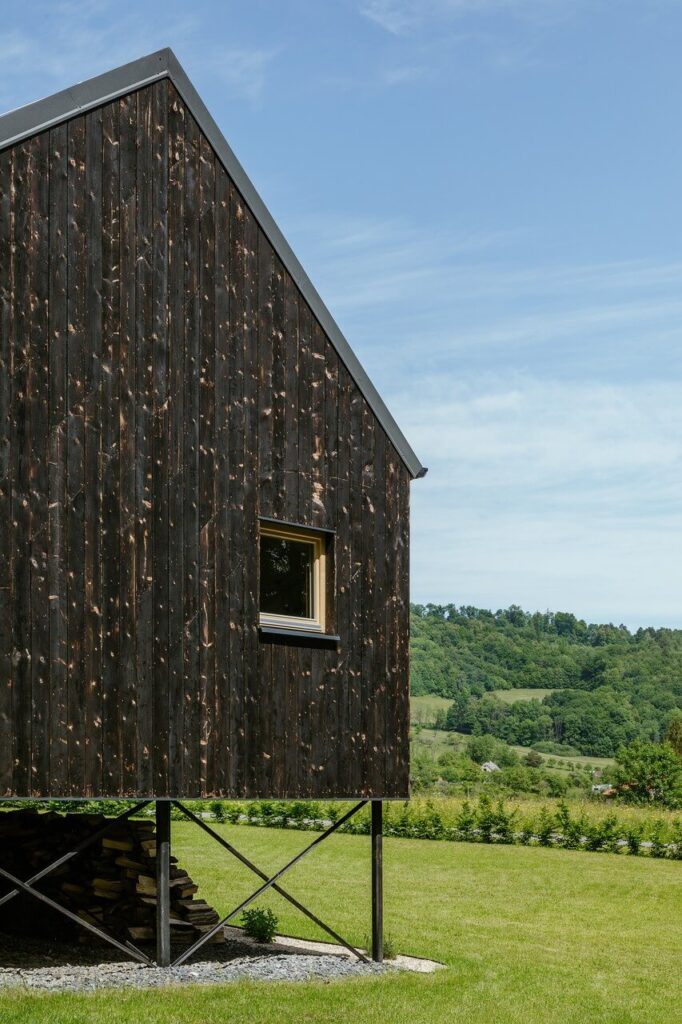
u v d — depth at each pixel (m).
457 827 28.64
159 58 11.52
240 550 11.91
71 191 10.71
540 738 104.44
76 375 10.61
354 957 13.71
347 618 12.98
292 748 12.20
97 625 10.55
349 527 13.14
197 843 25.73
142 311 11.23
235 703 11.68
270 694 12.04
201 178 11.93
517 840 28.14
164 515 11.22
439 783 44.09
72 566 10.41
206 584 11.55
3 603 9.88
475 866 23.98
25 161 10.36
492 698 108.50
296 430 12.64
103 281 10.91
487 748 97.44
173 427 11.39
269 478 12.28
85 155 10.86
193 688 11.30
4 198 10.16
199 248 11.83
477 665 115.38
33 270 10.34
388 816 29.12
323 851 25.39
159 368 11.32
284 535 12.62
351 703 12.92
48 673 10.13
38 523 10.19
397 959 13.99
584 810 29.53
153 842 13.46
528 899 20.41
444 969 13.57
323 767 12.52
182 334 11.57
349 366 13.33
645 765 39.00
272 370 12.45
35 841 13.45
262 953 13.59
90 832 13.32
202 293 11.80
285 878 21.31
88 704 10.40
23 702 9.92
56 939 13.19
